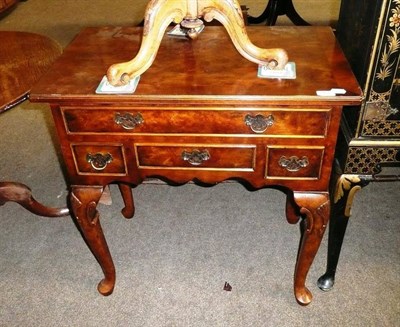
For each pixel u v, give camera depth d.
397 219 1.51
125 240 1.49
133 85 0.89
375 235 1.45
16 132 2.11
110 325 1.21
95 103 0.88
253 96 0.84
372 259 1.36
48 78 0.94
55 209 1.58
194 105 0.87
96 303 1.27
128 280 1.34
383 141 0.98
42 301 1.29
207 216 1.58
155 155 0.96
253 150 0.93
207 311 1.23
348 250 1.40
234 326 1.19
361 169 1.03
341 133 1.06
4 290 1.32
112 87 0.88
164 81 0.91
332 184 1.13
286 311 1.22
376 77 0.91
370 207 1.57
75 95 0.86
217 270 1.36
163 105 0.87
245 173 0.97
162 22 0.87
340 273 1.32
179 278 1.34
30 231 1.55
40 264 1.41
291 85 0.88
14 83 1.11
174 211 1.61
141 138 0.93
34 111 2.27
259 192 1.69
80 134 0.93
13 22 3.46
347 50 1.09
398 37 0.85
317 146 0.91
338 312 1.21
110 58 1.03
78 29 3.30
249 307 1.24
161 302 1.27
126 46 1.09
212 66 0.97
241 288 1.30
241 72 0.94
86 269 1.39
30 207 1.52
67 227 1.55
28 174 1.83
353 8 1.03
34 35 1.44
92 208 1.06
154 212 1.61
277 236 1.48
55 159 1.91
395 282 1.28
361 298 1.24
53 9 3.73
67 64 1.01
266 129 0.89
